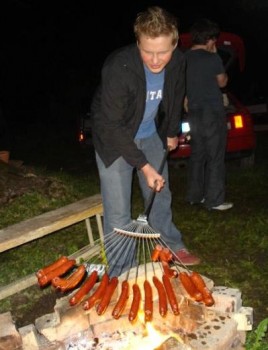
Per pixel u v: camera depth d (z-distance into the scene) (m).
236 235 5.12
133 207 6.19
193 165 5.73
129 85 3.07
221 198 5.77
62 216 4.13
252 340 3.18
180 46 6.70
